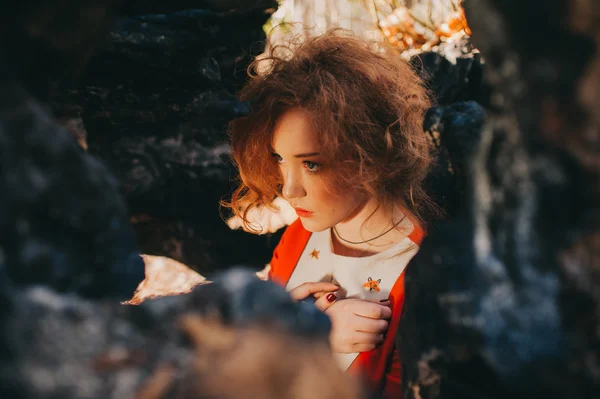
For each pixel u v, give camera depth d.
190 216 1.61
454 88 1.68
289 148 1.24
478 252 0.77
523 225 0.72
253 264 1.83
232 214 1.69
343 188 1.26
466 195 0.86
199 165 1.43
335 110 1.21
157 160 1.43
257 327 0.59
